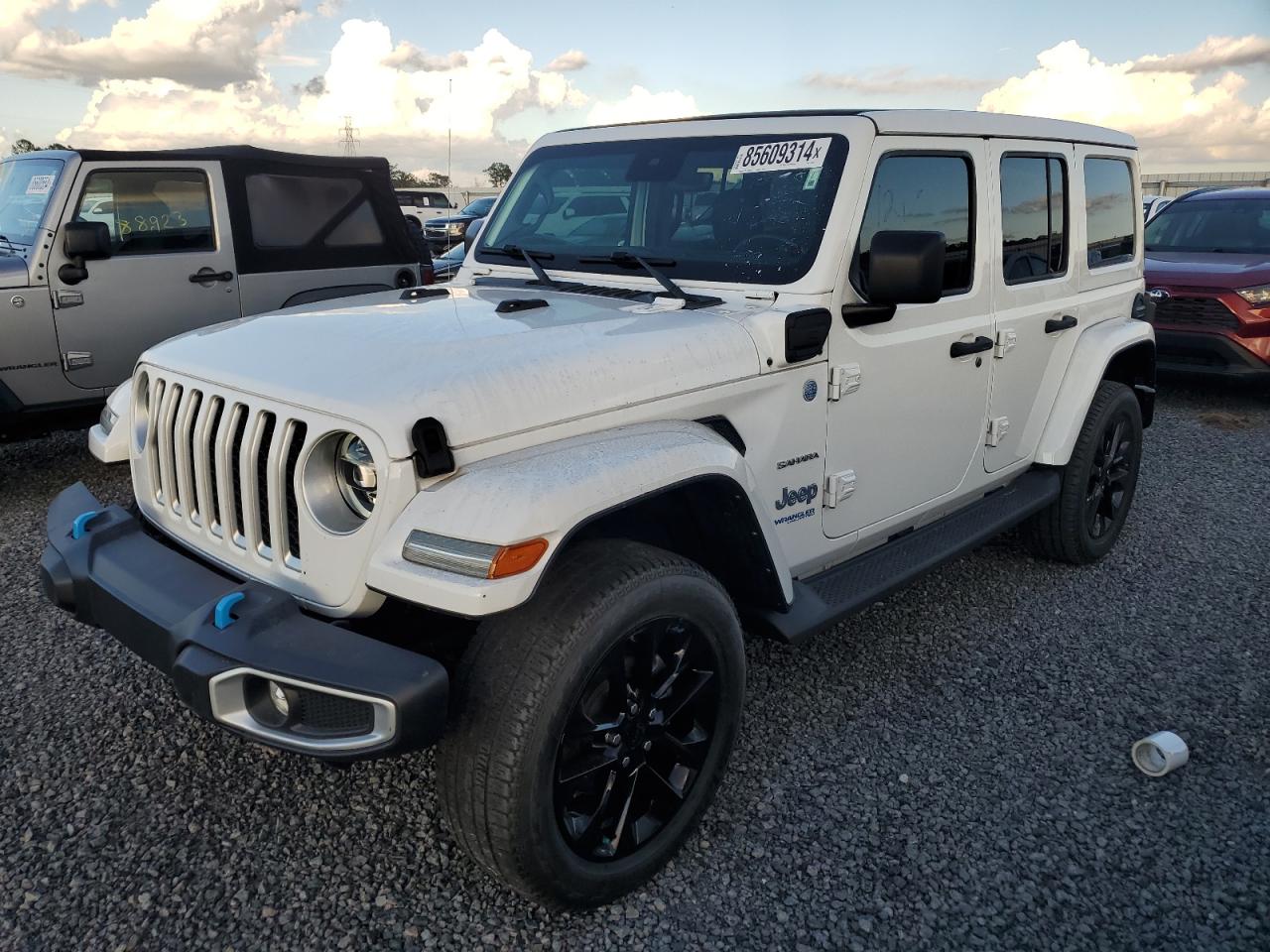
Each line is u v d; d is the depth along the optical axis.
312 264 7.13
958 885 2.56
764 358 2.80
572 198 3.64
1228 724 3.35
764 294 2.99
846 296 3.01
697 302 2.99
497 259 3.70
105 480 6.01
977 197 3.60
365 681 1.97
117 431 2.93
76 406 6.18
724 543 2.71
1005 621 4.13
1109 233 4.72
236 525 2.46
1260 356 8.10
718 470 2.47
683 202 3.32
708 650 2.53
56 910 2.39
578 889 2.33
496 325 2.64
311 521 2.21
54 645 3.74
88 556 2.48
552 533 2.07
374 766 3.01
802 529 3.06
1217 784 3.01
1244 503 5.77
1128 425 4.70
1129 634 4.03
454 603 1.99
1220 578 4.62
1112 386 4.64
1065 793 2.95
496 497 2.07
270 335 2.65
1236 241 9.24
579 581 2.24
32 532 5.05
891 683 3.58
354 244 7.39
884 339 3.20
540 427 2.29
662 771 2.55
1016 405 4.04
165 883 2.50
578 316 2.79
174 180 6.41
